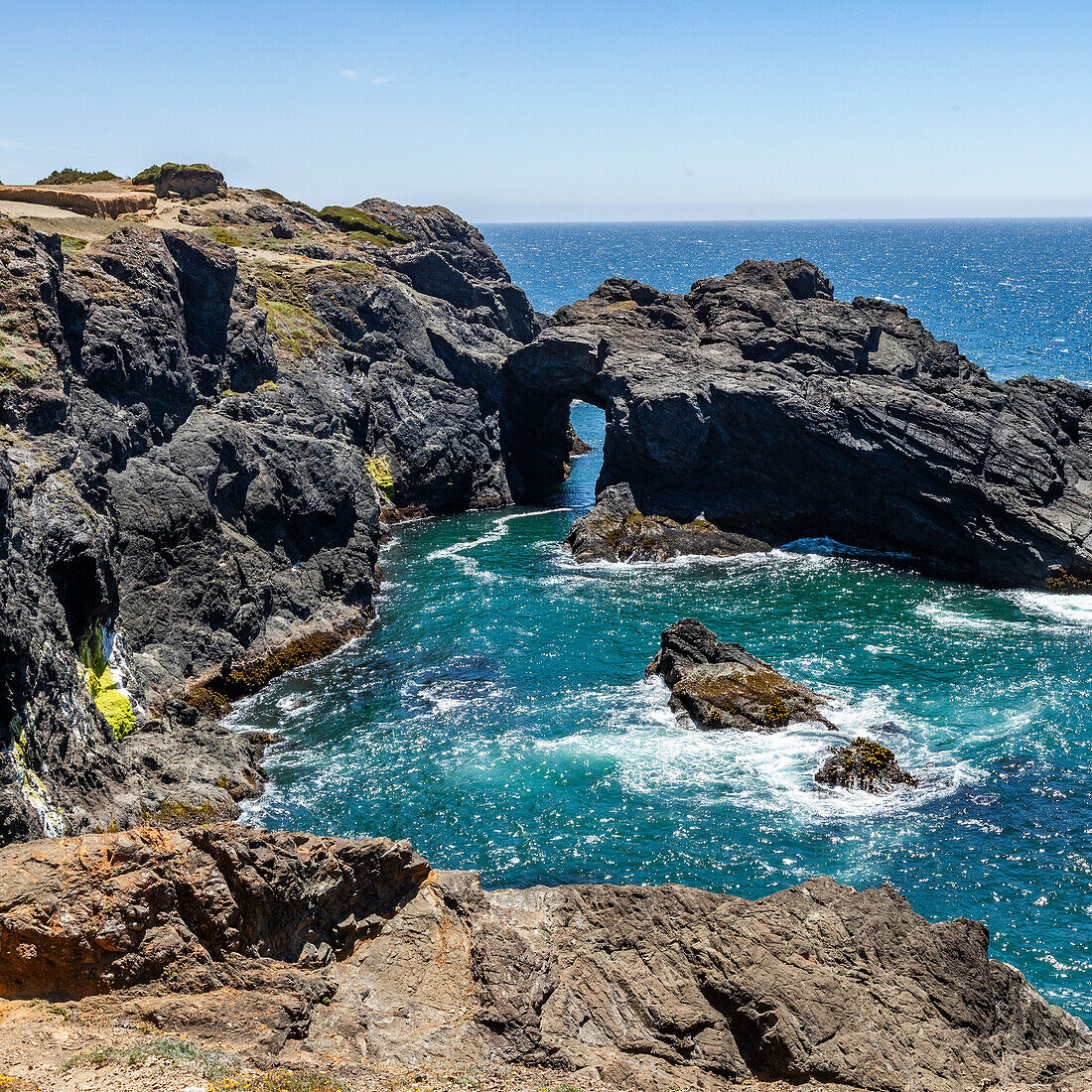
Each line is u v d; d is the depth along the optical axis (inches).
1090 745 1900.8
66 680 1590.8
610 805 1720.0
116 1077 681.6
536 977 941.2
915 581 2925.7
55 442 1895.9
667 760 1878.7
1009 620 2578.7
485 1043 860.0
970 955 1066.7
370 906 982.4
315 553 2689.5
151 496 2244.1
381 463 3627.0
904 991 1013.8
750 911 1064.2
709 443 3403.1
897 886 1485.0
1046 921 1396.4
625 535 3208.7
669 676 2188.7
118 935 825.5
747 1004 966.4
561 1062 856.9
